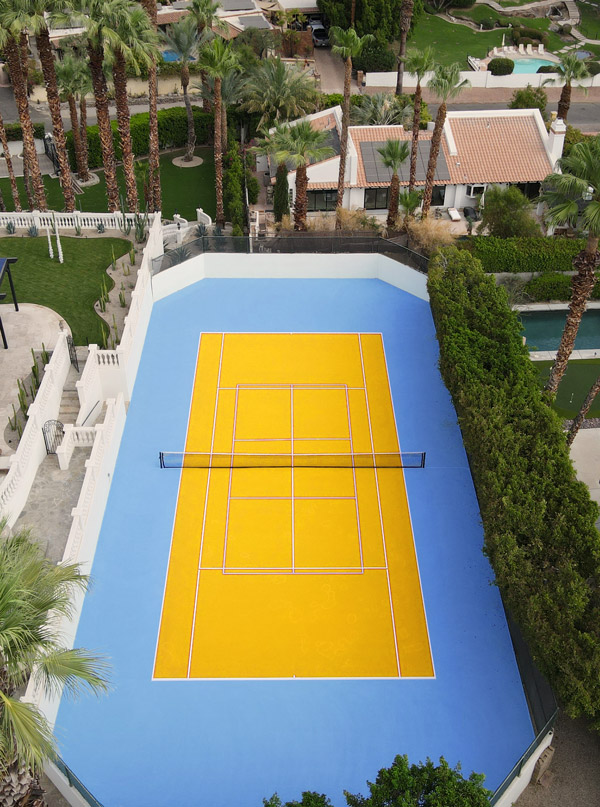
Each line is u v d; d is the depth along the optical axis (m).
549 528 30.42
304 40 92.25
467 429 35.62
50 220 50.22
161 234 51.91
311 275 52.06
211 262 51.34
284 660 30.50
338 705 29.12
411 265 50.56
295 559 34.22
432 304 45.56
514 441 34.03
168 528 35.34
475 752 27.92
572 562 29.30
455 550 34.75
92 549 33.59
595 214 35.09
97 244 49.34
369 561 34.22
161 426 40.44
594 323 54.69
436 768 22.98
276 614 32.06
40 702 26.50
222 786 26.77
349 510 36.44
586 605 28.09
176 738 28.06
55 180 68.06
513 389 36.94
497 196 59.44
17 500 31.89
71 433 35.00
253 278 51.94
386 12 90.38
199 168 72.62
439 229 56.78
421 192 59.81
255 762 27.44
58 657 20.73
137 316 43.53
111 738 27.98
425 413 41.88
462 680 30.03
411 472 38.38
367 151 66.75
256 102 71.31
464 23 112.19
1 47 48.25
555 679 26.77
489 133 68.44
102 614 31.80
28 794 21.53
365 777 27.09
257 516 36.06
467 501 36.97
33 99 78.31
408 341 46.88
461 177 65.88
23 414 35.84
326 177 65.12
